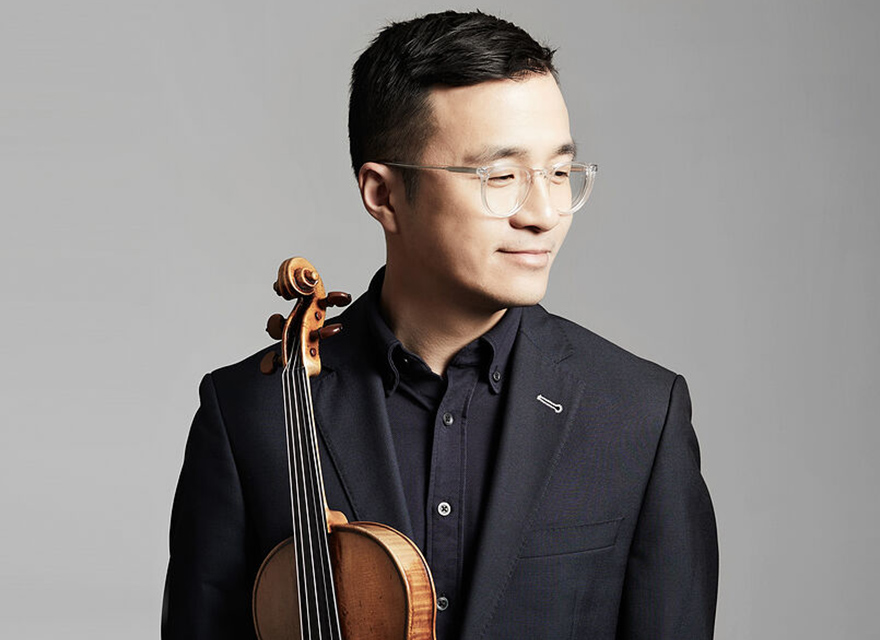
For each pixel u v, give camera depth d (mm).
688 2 3260
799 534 3266
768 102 3240
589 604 1604
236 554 1688
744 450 3271
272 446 1675
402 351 1628
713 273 3268
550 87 1506
